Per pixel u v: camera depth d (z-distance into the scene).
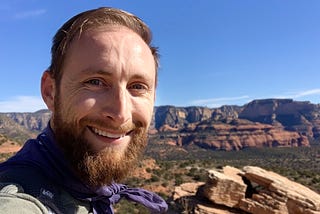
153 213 0.50
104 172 0.35
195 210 4.49
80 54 0.35
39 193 0.31
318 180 10.11
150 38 0.40
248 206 4.56
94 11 0.37
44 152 0.34
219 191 4.64
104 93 0.35
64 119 0.35
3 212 0.26
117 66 0.35
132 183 9.81
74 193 0.35
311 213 4.42
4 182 0.31
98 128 0.35
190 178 10.34
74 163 0.34
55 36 0.38
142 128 0.38
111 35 0.35
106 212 0.39
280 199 4.55
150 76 0.38
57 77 0.36
